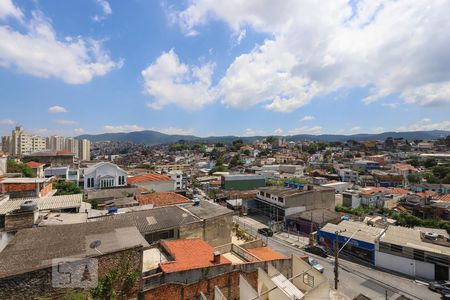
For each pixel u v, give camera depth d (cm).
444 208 5072
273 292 1531
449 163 11138
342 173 9719
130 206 3253
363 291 2491
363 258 3241
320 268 2827
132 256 1342
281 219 4816
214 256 1656
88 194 4097
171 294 1431
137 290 1347
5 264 1163
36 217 1956
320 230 3719
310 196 4941
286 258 2117
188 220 2308
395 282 2684
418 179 8750
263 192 5391
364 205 5778
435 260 2755
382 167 11475
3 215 1878
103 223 1791
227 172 10650
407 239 3169
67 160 7831
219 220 2445
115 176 5631
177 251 1761
